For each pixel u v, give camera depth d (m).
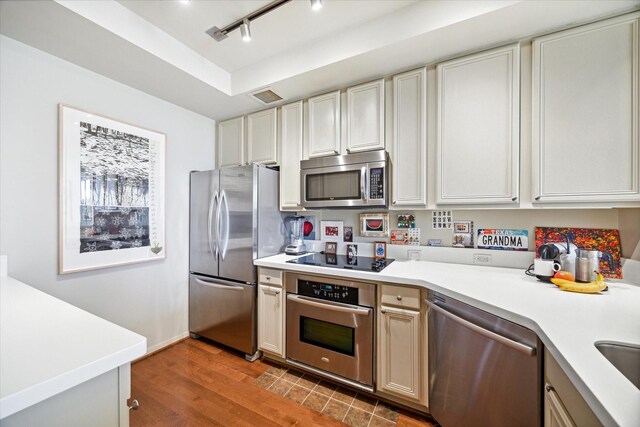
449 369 1.34
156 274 2.31
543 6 1.29
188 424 1.51
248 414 1.59
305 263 1.99
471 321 1.22
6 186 1.53
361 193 1.95
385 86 1.98
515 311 1.02
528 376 0.98
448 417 1.34
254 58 2.08
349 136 2.08
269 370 2.04
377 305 1.67
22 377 0.55
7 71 1.53
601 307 1.06
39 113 1.65
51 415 0.58
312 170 2.17
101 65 1.82
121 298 2.07
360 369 1.70
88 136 1.86
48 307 0.98
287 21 1.67
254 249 2.18
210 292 2.40
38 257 1.64
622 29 1.30
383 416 1.58
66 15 1.34
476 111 1.64
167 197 2.40
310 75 1.95
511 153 1.55
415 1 1.52
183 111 2.55
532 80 1.50
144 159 2.20
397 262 2.00
